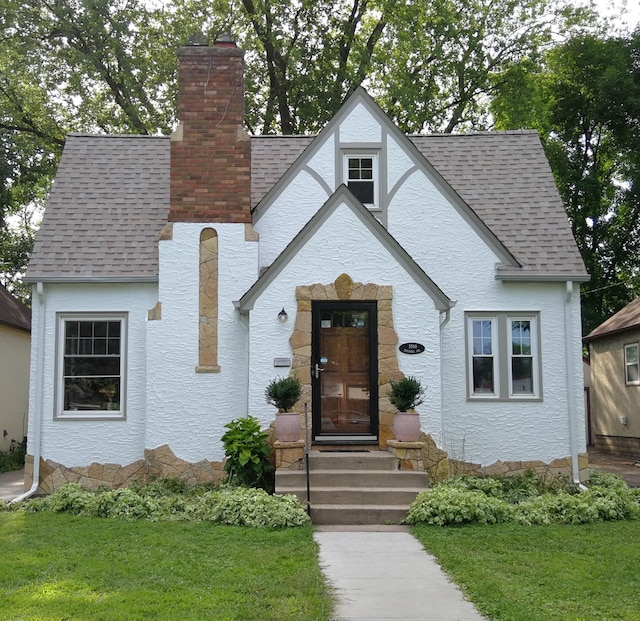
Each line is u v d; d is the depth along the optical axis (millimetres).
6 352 20750
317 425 12148
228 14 27125
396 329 12086
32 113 27656
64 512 10641
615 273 33281
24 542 8422
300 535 8859
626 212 32594
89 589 6500
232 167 13000
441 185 13781
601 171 33125
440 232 13719
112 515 10125
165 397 12617
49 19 25484
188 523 9656
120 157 15312
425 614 6043
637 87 29703
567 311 13594
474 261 13664
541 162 15500
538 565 7512
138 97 27469
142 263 13312
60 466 12930
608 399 24906
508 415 13422
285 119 28750
